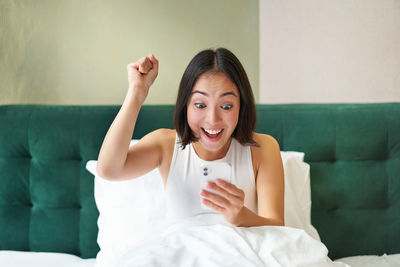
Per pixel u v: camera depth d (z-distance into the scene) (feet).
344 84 6.43
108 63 7.60
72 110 5.45
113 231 4.56
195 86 3.41
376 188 5.29
